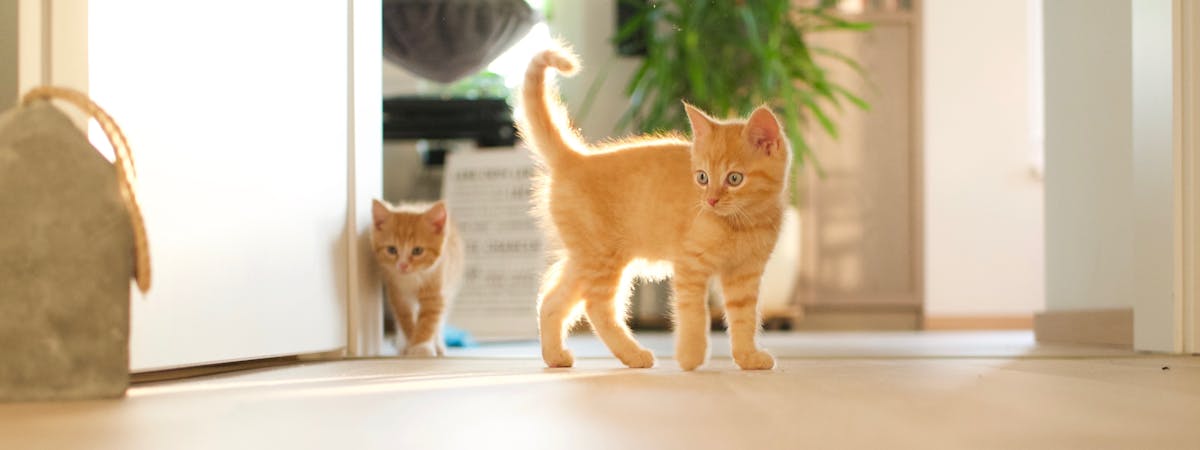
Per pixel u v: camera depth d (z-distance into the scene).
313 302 2.74
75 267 1.59
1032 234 6.23
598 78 5.90
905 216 6.21
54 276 1.58
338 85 2.96
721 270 2.32
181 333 2.14
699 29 5.78
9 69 1.90
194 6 2.20
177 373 2.23
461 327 4.87
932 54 6.21
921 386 1.86
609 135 6.14
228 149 2.33
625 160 2.39
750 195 2.23
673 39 5.84
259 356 2.44
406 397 1.68
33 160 1.57
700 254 2.26
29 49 1.81
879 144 6.20
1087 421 1.37
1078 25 3.83
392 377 2.13
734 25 5.79
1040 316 4.07
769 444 1.17
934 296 6.23
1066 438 1.22
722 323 5.66
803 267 6.17
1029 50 6.24
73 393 1.61
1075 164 3.87
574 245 2.41
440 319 3.46
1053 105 4.08
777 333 5.53
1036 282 6.22
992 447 1.15
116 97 1.95
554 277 2.50
